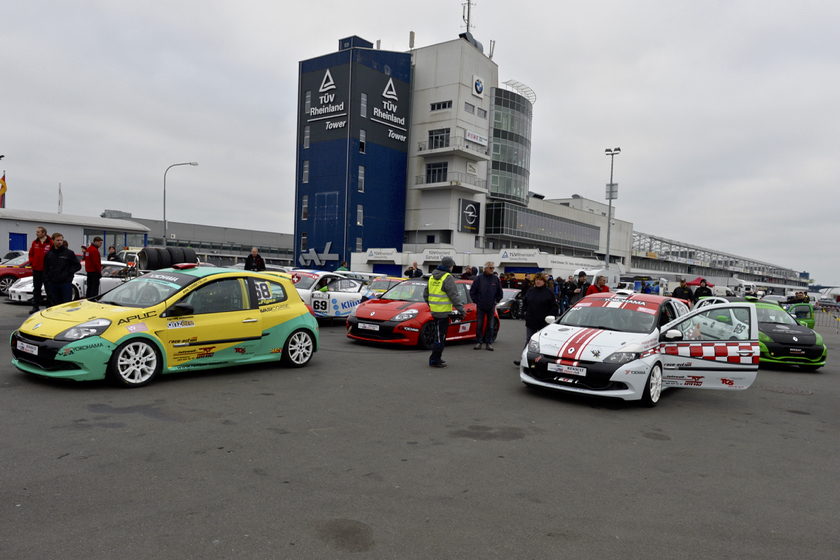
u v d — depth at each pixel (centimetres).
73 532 291
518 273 4359
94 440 439
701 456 490
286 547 288
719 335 731
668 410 673
